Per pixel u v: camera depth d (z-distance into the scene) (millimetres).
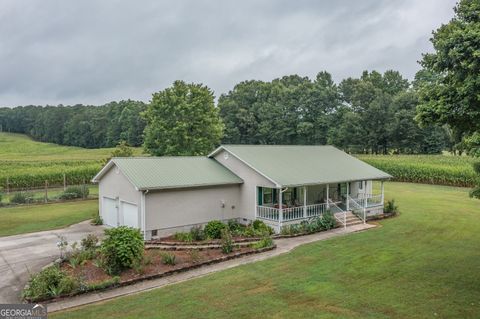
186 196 20656
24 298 11484
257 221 21156
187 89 44031
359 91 72875
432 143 65000
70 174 41625
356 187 28266
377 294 11461
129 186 20188
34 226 22672
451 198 32344
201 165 23391
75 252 15750
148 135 43156
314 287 12180
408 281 12555
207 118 43688
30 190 38688
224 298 11383
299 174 22375
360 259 15273
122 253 13586
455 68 9992
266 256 16156
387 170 47312
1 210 28156
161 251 16453
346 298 11195
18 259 15969
